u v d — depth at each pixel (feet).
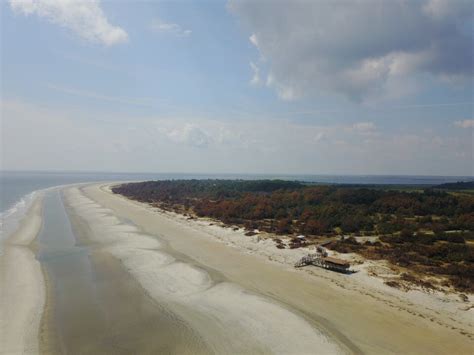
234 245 149.48
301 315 78.95
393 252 126.72
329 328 73.10
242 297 89.30
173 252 135.03
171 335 69.05
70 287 94.48
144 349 63.77
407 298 89.71
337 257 124.98
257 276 107.24
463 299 87.81
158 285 97.45
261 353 62.90
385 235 155.84
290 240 152.66
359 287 98.12
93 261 119.96
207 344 65.82
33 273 104.17
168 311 80.33
